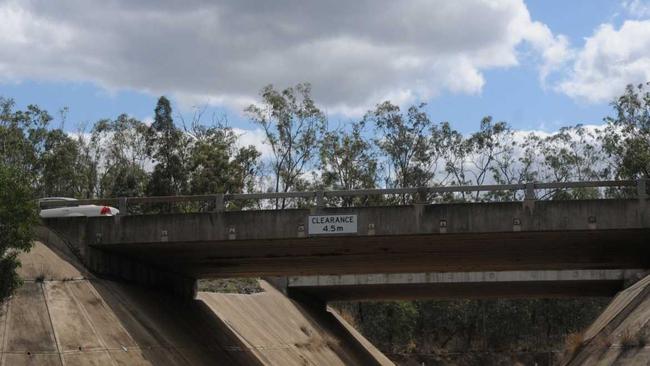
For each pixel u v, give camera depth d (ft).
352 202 257.34
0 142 230.07
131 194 240.73
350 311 317.83
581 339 140.36
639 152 236.43
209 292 170.09
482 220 105.91
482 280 184.14
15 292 96.94
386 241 116.47
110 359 95.55
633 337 102.01
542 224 104.12
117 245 118.73
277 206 244.42
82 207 122.83
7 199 91.50
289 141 246.88
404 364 303.68
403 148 267.80
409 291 209.26
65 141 256.73
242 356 134.41
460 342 329.72
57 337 94.02
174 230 115.14
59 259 113.29
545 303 325.62
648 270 158.51
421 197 110.01
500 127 272.72
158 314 122.21
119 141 275.18
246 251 127.95
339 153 257.96
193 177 226.38
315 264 147.95
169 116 230.89
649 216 101.65
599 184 103.45
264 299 187.73
